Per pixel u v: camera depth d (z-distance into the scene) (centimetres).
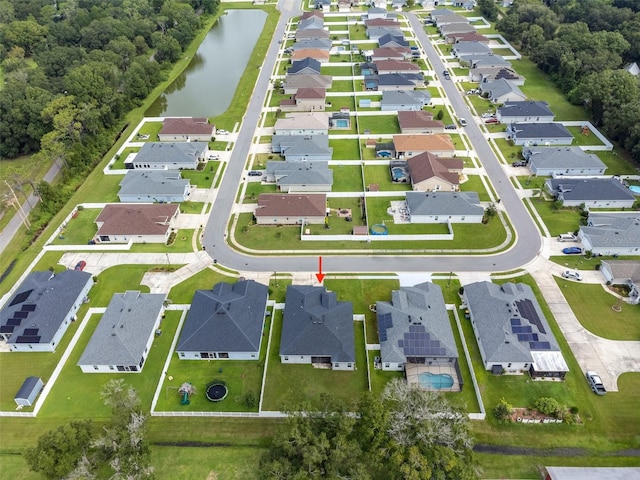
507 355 7581
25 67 17750
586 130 14062
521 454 6619
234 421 7094
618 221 10188
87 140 13600
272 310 8800
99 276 9669
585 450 6662
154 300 8700
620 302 8781
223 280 9494
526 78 17650
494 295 8456
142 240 10500
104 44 19300
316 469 5806
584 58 16150
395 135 13650
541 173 12306
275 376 7662
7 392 7638
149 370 7844
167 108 16512
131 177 12106
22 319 8400
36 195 12100
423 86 17138
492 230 10600
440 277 9438
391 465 5897
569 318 8519
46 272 9388
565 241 10219
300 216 10838
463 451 6091
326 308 8306
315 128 14275
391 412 6262
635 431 6856
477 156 13262
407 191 11875
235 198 11838
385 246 10256
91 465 6219
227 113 15788
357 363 7831
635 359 7806
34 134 13600
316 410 6488
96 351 7775
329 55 19762
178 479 6406
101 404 7369
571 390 7375
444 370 7644
